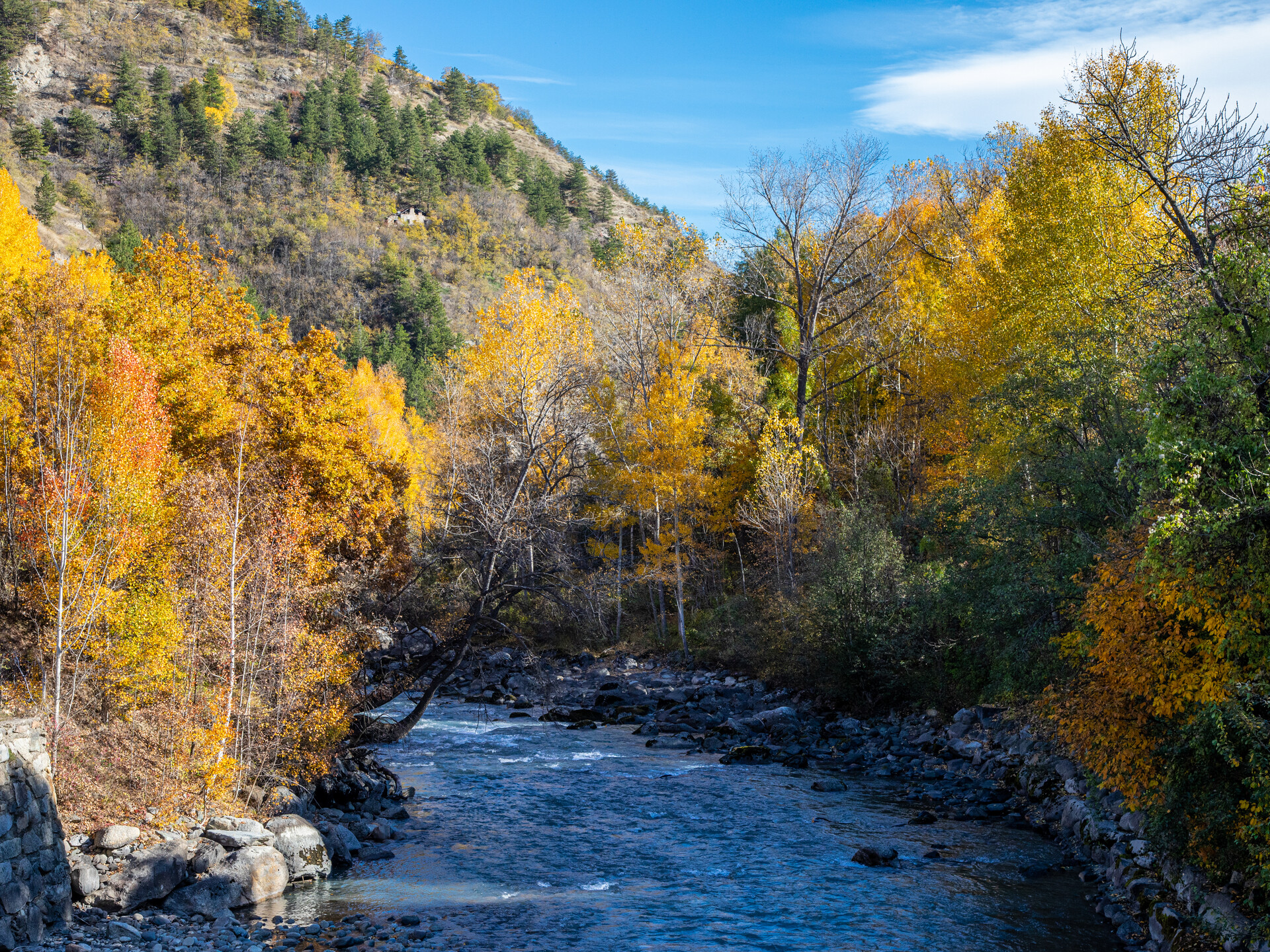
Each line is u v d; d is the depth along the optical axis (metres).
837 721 29.69
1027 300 28.86
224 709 17.00
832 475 43.22
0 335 21.59
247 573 18.31
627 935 12.98
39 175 132.25
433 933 12.96
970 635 25.81
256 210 139.75
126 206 131.25
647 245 55.16
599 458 40.09
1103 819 16.42
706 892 14.87
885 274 43.88
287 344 28.11
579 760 25.73
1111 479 19.06
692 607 45.97
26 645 16.41
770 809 20.20
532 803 20.88
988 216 40.28
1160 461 12.01
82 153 143.62
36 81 165.00
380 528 25.73
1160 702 12.20
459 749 27.30
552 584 24.77
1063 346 22.08
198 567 17.97
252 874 14.16
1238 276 12.34
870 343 44.59
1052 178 28.06
